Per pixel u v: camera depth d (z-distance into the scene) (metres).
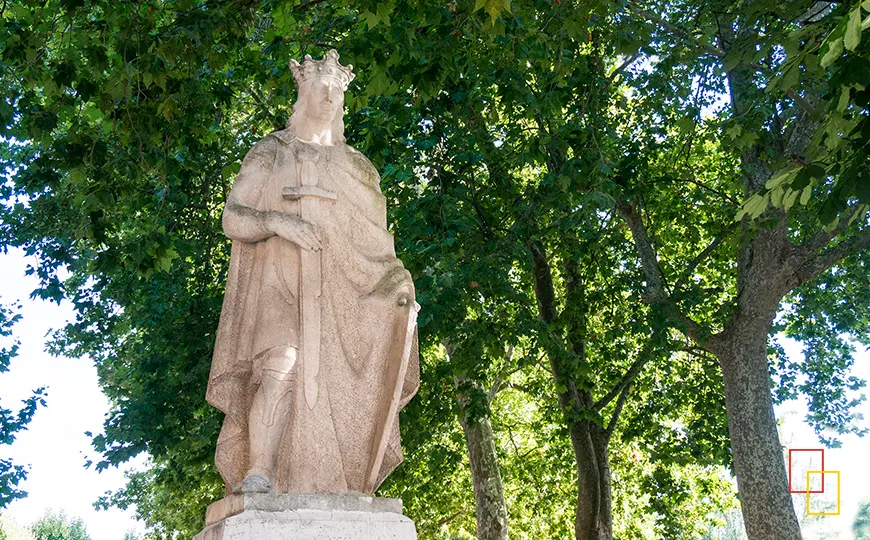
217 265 19.06
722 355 17.41
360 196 5.85
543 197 15.53
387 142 14.20
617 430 24.09
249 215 5.57
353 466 5.43
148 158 11.17
